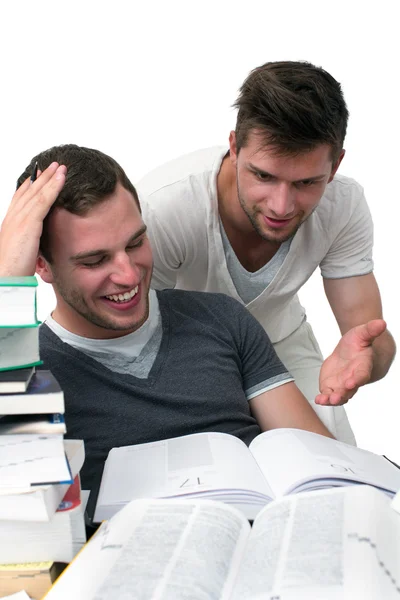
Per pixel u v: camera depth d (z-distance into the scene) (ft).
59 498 3.26
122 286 4.47
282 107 4.81
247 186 5.22
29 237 4.41
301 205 5.24
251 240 6.23
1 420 3.48
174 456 4.20
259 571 3.03
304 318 7.51
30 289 3.34
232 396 5.03
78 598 2.90
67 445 3.50
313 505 3.45
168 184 6.17
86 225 4.38
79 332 4.88
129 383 4.86
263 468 4.11
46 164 4.72
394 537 3.19
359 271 6.58
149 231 6.10
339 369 4.79
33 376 3.62
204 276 6.55
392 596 2.81
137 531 3.35
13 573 3.20
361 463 4.16
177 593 2.89
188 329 5.17
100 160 4.54
